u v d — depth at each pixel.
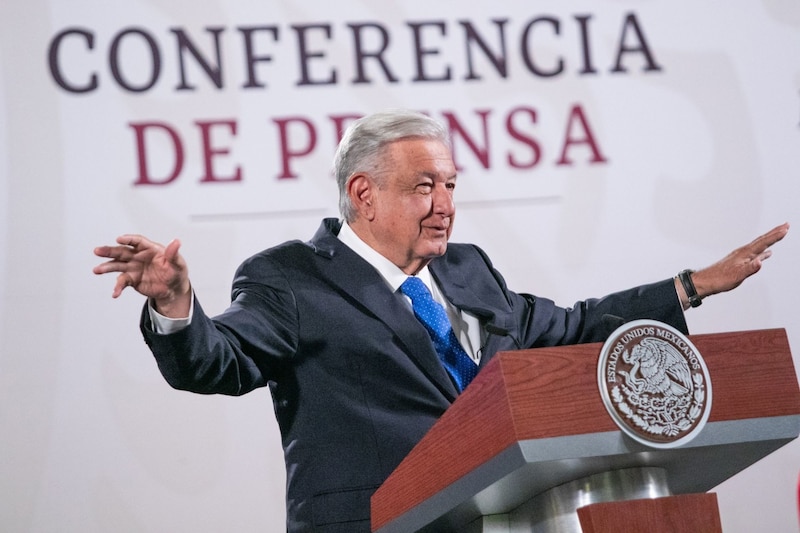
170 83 13.33
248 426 12.65
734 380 5.73
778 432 5.71
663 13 14.23
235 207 13.20
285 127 13.42
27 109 13.02
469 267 8.66
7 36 13.15
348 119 13.55
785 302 13.65
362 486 7.27
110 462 12.38
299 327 7.71
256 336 7.48
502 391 5.36
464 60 13.81
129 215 13.01
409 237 8.05
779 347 5.85
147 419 12.52
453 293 8.25
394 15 13.79
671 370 5.59
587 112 13.89
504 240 13.48
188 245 13.07
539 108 13.82
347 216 8.30
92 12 13.34
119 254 6.20
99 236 12.91
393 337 7.66
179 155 13.20
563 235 13.59
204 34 13.48
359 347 7.61
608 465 5.66
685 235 13.78
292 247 8.14
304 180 13.35
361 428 7.42
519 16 13.99
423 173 8.04
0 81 13.04
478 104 13.73
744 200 13.91
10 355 12.45
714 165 13.96
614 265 13.60
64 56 13.22
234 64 13.47
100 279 12.77
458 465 5.73
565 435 5.34
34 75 13.12
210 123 13.30
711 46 14.23
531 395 5.35
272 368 7.76
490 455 5.47
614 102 13.95
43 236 12.79
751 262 8.25
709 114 14.07
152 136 13.20
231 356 7.09
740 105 14.13
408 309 7.82
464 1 13.94
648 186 13.81
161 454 12.47
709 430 5.61
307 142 13.44
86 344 12.60
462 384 7.82
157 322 6.62
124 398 12.53
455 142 13.60
